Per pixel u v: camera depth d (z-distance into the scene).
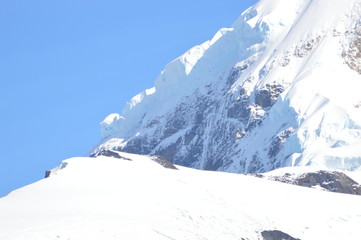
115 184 171.25
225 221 160.00
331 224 168.00
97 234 142.00
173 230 150.75
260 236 158.00
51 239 137.00
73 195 162.25
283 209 170.38
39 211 151.62
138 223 149.62
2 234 135.62
